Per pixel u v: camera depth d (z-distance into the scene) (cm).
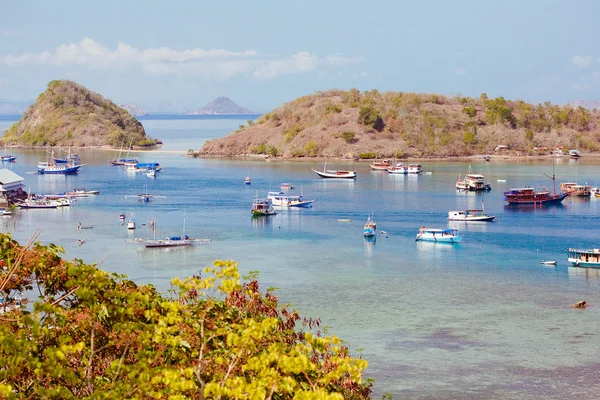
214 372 2762
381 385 5950
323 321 7625
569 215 16112
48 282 2962
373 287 9144
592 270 10194
